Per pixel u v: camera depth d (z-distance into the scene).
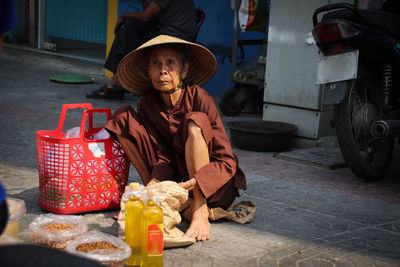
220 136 2.78
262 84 6.01
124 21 6.38
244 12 5.73
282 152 4.70
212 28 7.58
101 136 3.00
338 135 3.70
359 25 3.48
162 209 2.47
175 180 3.00
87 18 9.68
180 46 2.78
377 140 3.86
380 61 3.64
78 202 2.83
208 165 2.67
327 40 3.59
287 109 5.05
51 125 5.21
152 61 2.76
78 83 8.15
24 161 3.94
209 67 2.99
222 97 6.31
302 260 2.43
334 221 3.01
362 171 3.74
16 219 1.90
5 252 0.95
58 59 9.84
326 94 3.65
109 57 6.61
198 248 2.53
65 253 0.97
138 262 2.28
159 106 2.89
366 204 3.37
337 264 2.39
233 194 2.90
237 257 2.43
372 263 2.42
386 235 2.81
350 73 3.54
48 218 2.30
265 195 3.47
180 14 5.70
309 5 4.74
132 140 2.90
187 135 2.70
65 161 2.74
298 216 3.07
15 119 5.38
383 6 3.82
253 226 2.87
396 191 3.70
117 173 2.93
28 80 8.13
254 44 6.27
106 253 2.00
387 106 3.71
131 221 2.29
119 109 2.90
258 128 4.71
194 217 2.70
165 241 2.44
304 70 4.84
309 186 3.73
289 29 4.92
